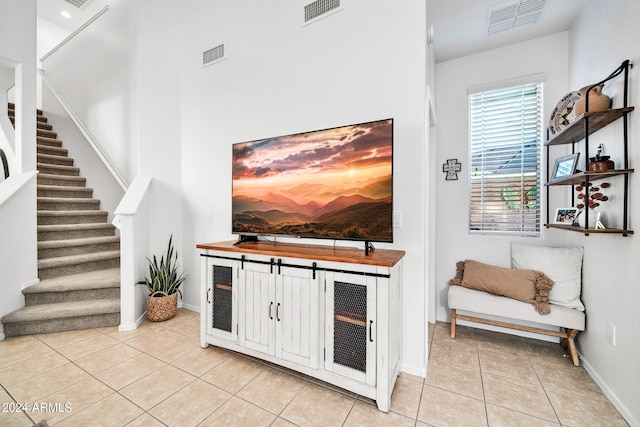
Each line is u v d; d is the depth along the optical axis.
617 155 1.86
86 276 3.12
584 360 2.21
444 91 3.14
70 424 1.58
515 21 2.52
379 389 1.71
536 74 2.74
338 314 1.86
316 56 2.49
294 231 2.31
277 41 2.71
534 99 2.80
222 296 2.38
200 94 3.27
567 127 2.07
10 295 2.63
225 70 3.06
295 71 2.60
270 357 2.10
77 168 4.55
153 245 3.29
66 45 4.80
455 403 1.78
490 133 2.98
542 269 2.46
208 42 3.20
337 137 2.13
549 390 1.91
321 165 2.20
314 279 1.92
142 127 3.29
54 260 3.03
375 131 1.99
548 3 2.29
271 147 2.42
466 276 2.76
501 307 2.44
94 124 4.37
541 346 2.54
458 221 3.07
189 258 3.38
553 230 2.70
